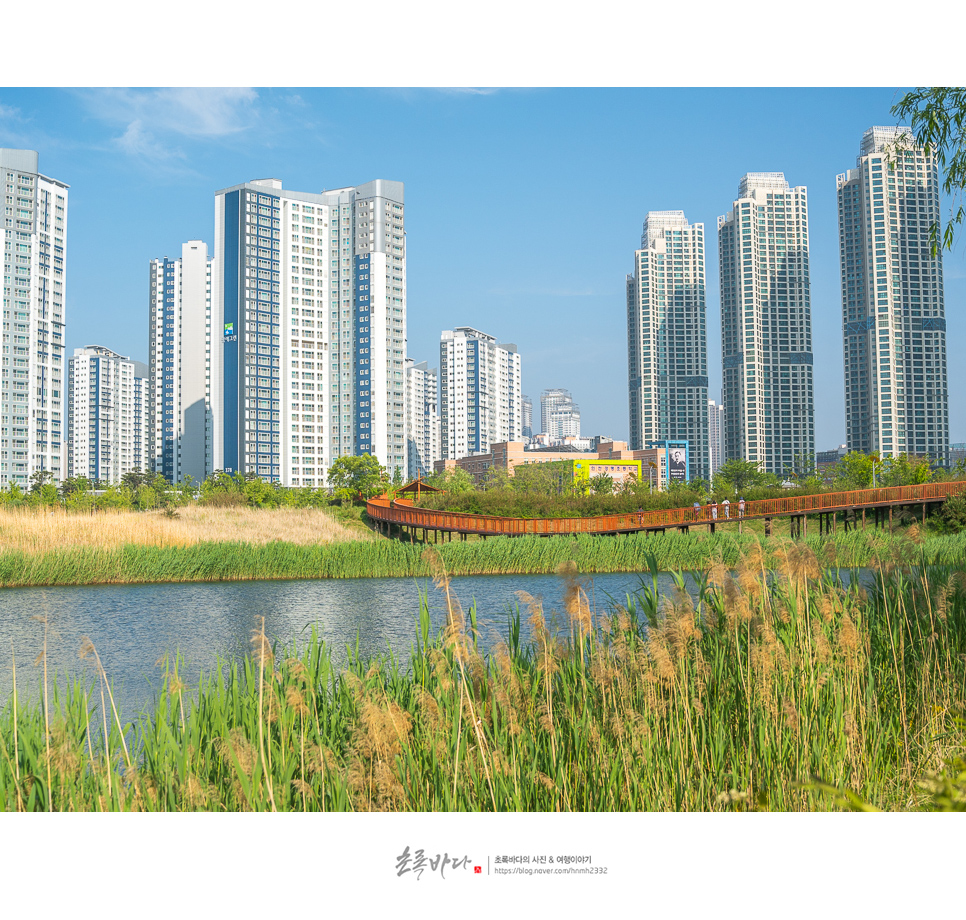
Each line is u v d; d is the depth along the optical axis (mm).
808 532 45562
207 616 24062
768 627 6453
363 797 5043
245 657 6883
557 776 5383
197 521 48844
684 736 5812
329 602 27125
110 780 5246
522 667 6996
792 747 5773
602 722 5883
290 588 31406
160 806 5293
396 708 5500
